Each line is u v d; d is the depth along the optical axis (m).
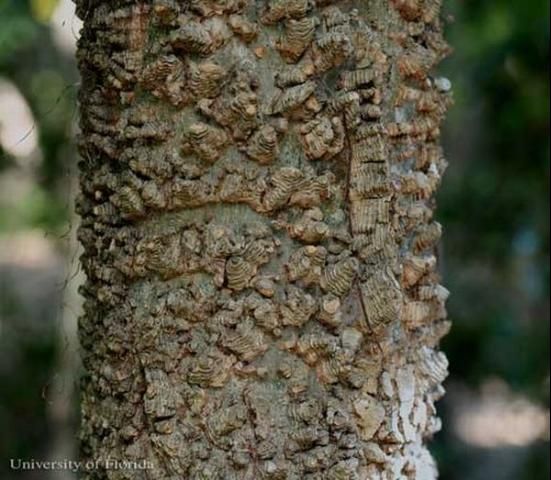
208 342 0.90
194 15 0.90
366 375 0.91
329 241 0.91
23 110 2.40
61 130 2.33
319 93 0.90
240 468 0.90
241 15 0.90
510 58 2.39
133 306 0.92
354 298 0.91
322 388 0.91
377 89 0.91
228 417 0.90
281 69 0.90
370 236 0.91
